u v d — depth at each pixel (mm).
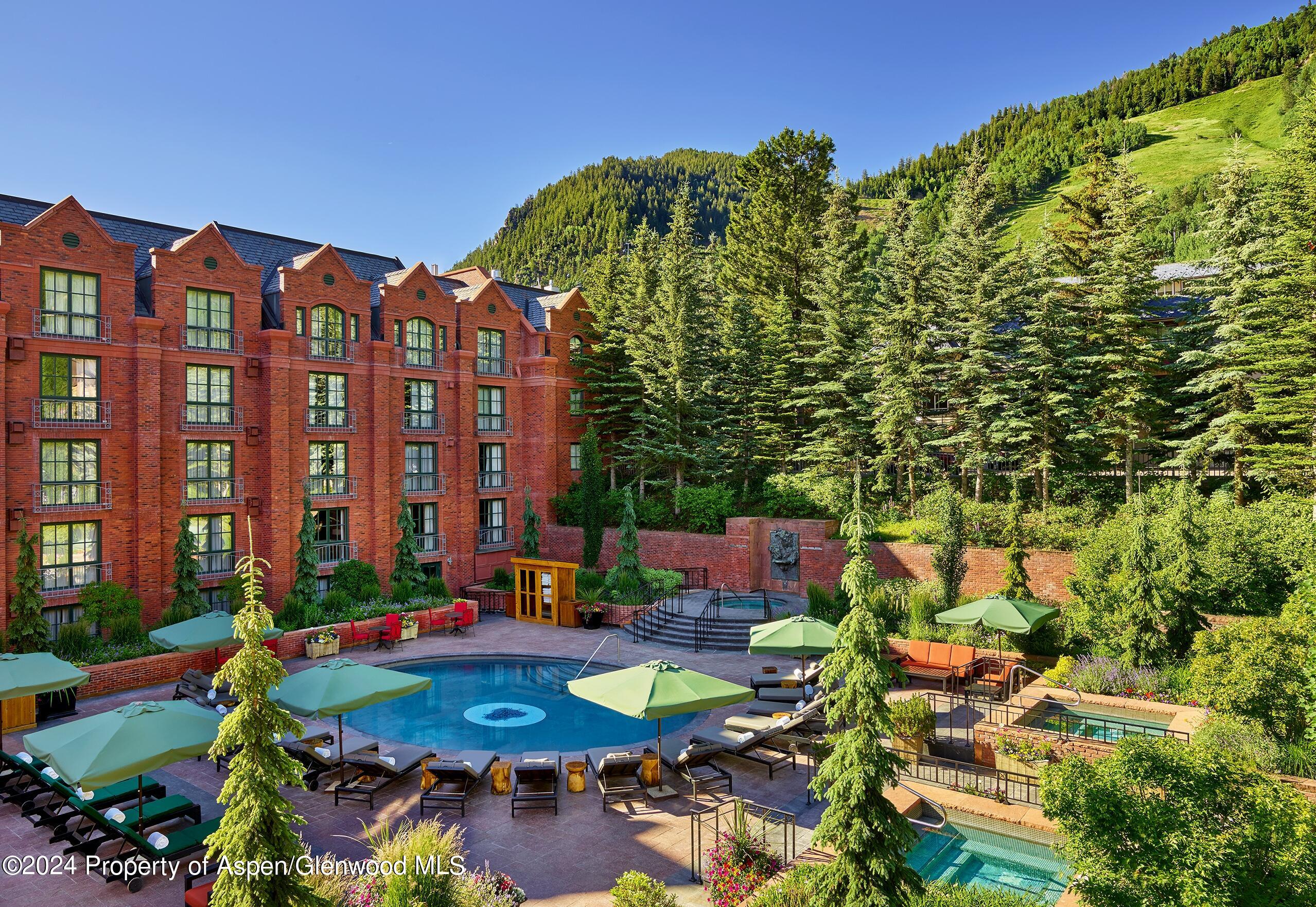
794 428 40031
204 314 30859
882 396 34531
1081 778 8648
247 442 31812
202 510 30547
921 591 27312
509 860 13180
